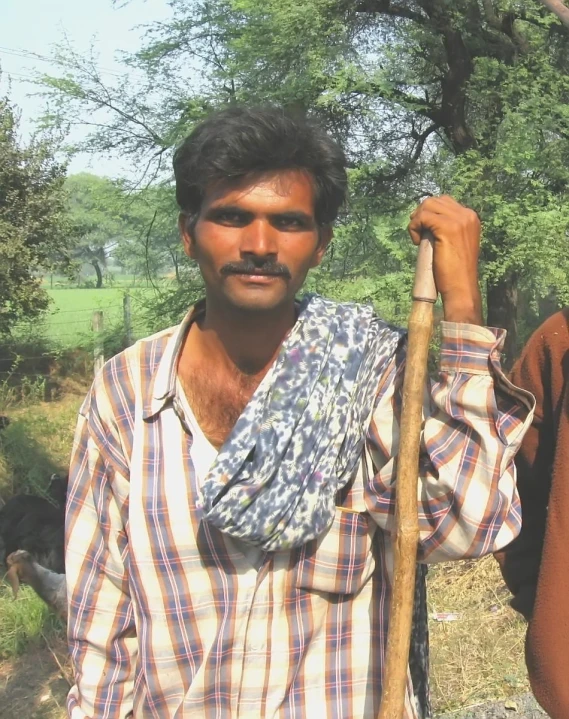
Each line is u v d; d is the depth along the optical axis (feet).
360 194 32.73
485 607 14.84
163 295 33.60
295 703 4.92
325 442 4.72
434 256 4.69
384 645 5.11
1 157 40.70
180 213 5.18
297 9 27.94
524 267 29.30
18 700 13.82
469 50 32.12
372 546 5.10
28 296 41.96
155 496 4.91
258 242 4.71
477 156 28.73
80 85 35.81
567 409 5.11
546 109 28.02
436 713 11.46
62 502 19.80
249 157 4.60
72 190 43.75
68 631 5.46
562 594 5.03
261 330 4.92
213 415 5.05
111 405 5.16
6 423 30.25
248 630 4.88
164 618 4.91
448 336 4.57
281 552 4.85
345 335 4.98
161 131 35.58
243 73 30.83
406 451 4.49
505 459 4.50
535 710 11.04
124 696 5.40
